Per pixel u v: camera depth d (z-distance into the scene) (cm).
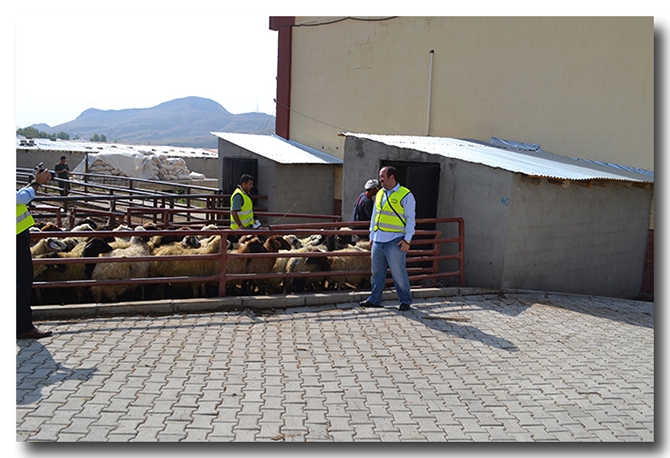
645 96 1161
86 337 579
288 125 1984
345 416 449
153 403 450
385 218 729
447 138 1341
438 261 964
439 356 591
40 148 2898
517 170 870
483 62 1424
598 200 1073
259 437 412
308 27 1883
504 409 480
